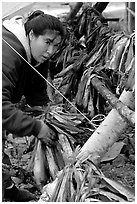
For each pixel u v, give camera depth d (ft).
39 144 7.11
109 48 8.16
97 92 8.18
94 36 9.80
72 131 7.04
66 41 10.07
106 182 5.65
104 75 8.29
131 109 7.11
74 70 8.94
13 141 9.07
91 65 8.65
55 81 10.39
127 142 8.46
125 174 7.57
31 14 7.11
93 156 6.31
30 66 7.31
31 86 7.97
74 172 5.83
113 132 6.70
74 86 9.02
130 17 13.37
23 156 8.45
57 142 6.93
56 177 6.38
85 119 7.80
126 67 6.91
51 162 6.90
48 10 17.66
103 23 10.60
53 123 7.03
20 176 7.73
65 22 11.55
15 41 6.64
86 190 5.55
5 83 6.26
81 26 10.58
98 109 8.25
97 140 6.56
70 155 6.72
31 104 8.30
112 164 7.97
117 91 8.20
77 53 9.86
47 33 6.64
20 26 6.80
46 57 6.93
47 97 8.36
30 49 6.84
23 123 6.23
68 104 8.86
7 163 7.33
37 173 6.99
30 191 7.43
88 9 10.76
